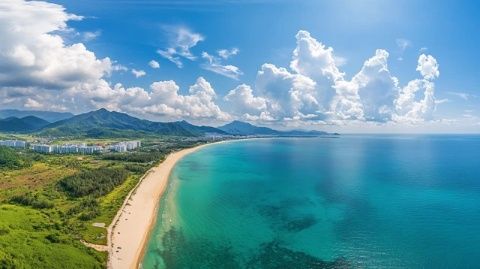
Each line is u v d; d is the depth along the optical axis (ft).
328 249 360.28
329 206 522.47
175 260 338.95
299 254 350.64
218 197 590.96
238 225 438.81
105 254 332.19
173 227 430.61
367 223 438.81
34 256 290.76
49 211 444.55
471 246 361.51
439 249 354.54
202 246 373.20
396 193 610.24
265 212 495.00
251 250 362.12
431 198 570.46
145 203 528.22
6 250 288.51
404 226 425.28
